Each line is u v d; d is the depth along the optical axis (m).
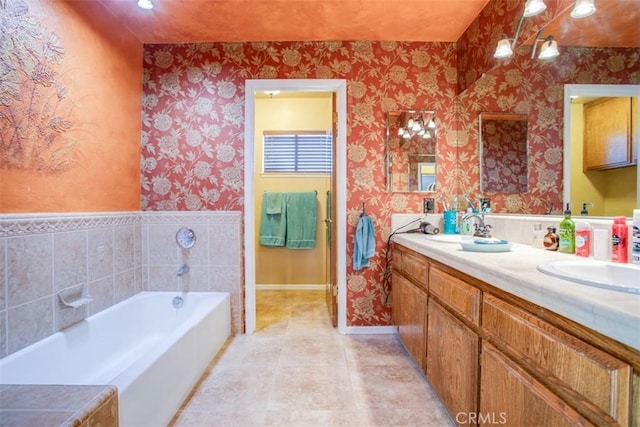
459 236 2.01
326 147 3.77
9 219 1.35
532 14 1.59
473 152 2.22
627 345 0.60
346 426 1.41
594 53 1.28
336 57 2.41
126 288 2.22
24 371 1.38
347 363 1.98
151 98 2.41
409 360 2.03
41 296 1.51
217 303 2.13
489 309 1.07
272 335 2.43
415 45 2.42
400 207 2.45
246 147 2.41
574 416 0.70
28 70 1.44
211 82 2.41
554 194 1.51
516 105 1.77
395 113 2.43
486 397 1.08
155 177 2.42
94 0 1.87
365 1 1.93
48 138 1.55
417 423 1.43
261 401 1.59
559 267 1.06
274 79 2.40
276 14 2.05
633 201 1.12
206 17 2.08
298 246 3.67
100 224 1.94
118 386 1.11
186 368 1.62
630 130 1.14
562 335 0.75
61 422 0.76
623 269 1.00
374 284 2.46
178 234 2.41
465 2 1.97
